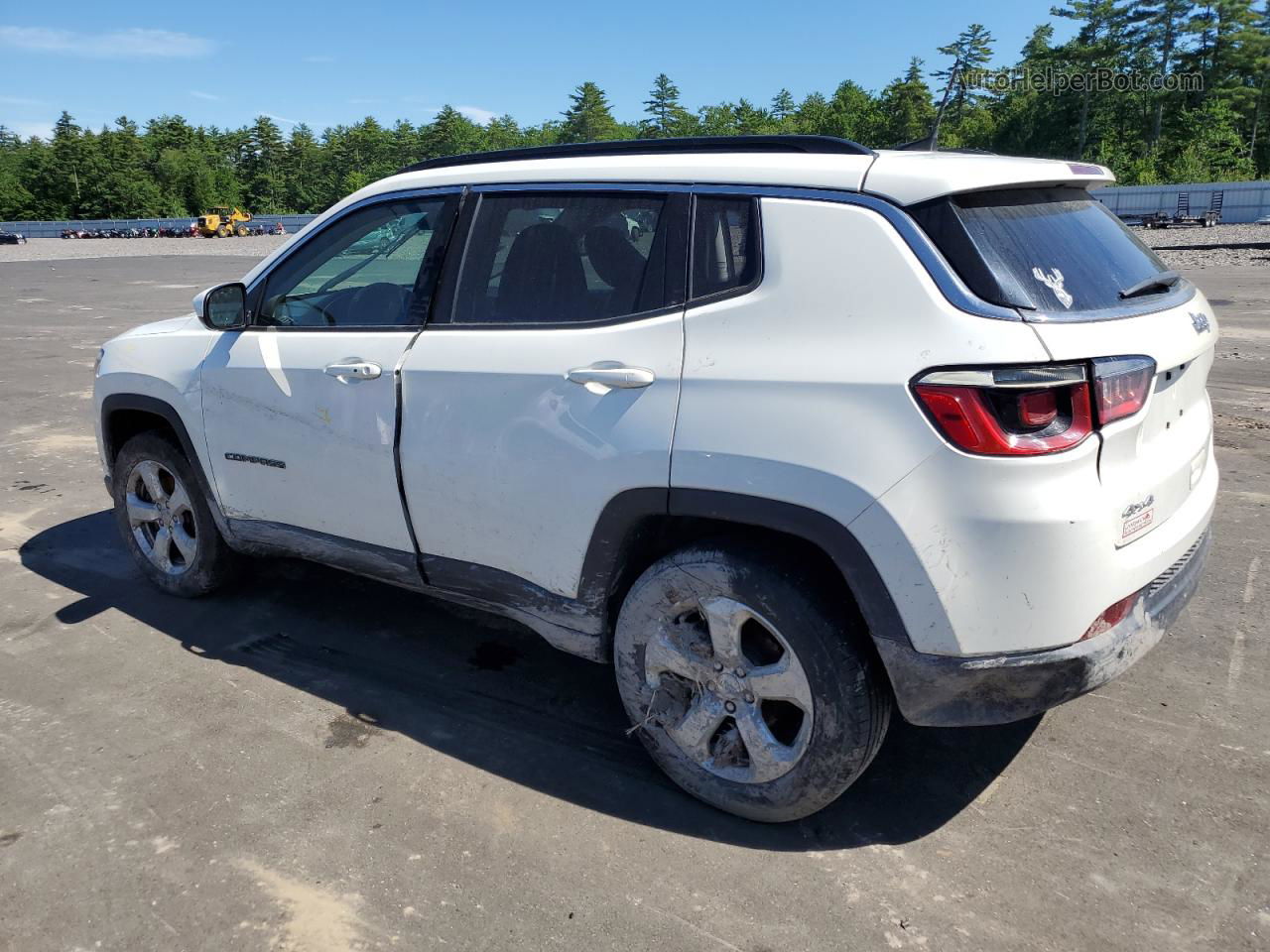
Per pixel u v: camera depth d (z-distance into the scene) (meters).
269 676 3.74
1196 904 2.47
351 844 2.76
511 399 2.99
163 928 2.46
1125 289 2.62
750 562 2.62
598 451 2.80
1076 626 2.36
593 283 2.95
